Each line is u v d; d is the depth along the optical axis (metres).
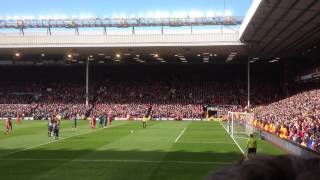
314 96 63.34
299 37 67.50
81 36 80.44
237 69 108.19
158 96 102.81
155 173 25.91
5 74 110.12
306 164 1.76
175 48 82.38
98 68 111.44
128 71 110.50
